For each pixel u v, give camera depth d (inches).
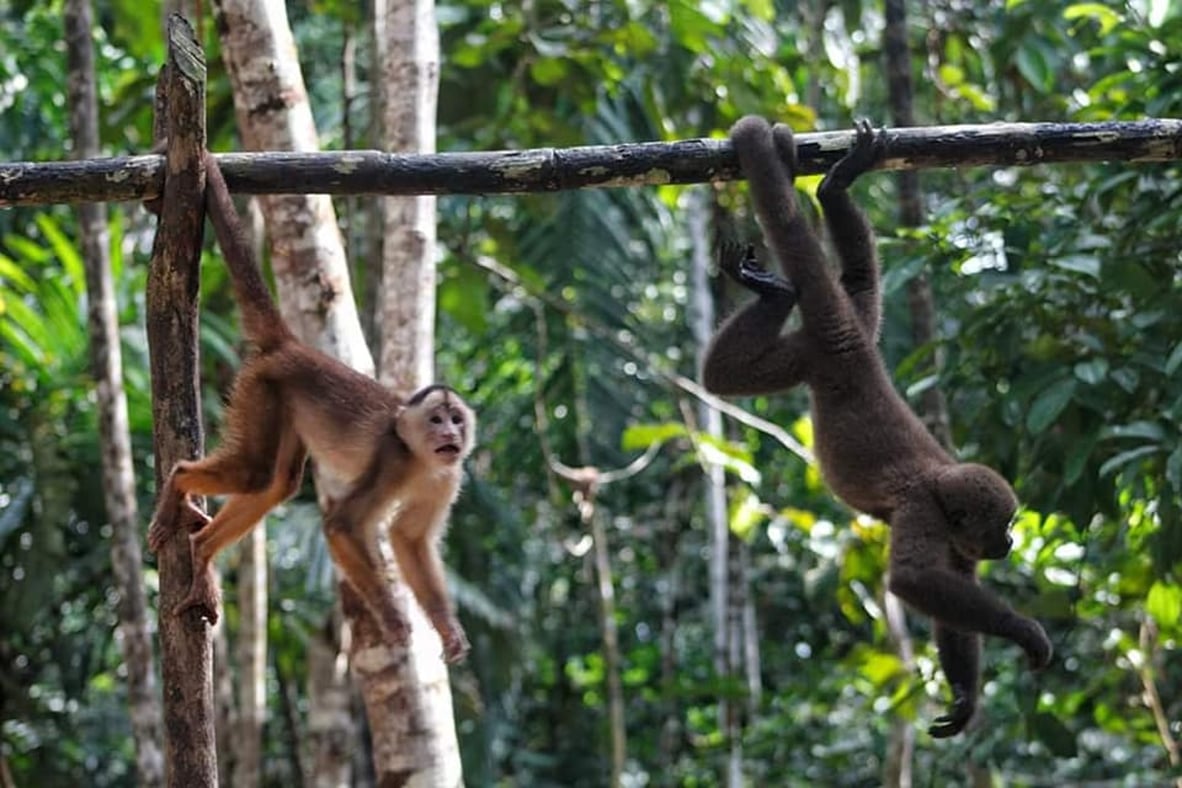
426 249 420.2
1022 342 386.3
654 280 802.2
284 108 399.2
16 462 588.1
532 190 298.8
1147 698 504.7
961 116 591.8
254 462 303.3
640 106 599.8
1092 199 401.4
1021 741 619.2
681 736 855.1
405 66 424.8
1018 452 392.5
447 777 389.7
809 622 820.6
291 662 629.9
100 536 611.2
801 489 750.5
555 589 908.6
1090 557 477.7
